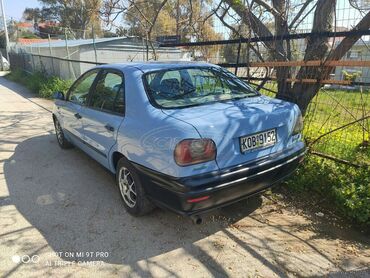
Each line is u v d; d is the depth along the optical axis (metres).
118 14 7.12
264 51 4.93
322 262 2.77
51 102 11.59
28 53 22.28
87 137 4.32
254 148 2.99
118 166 3.55
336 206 3.57
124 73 3.64
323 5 4.23
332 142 4.25
